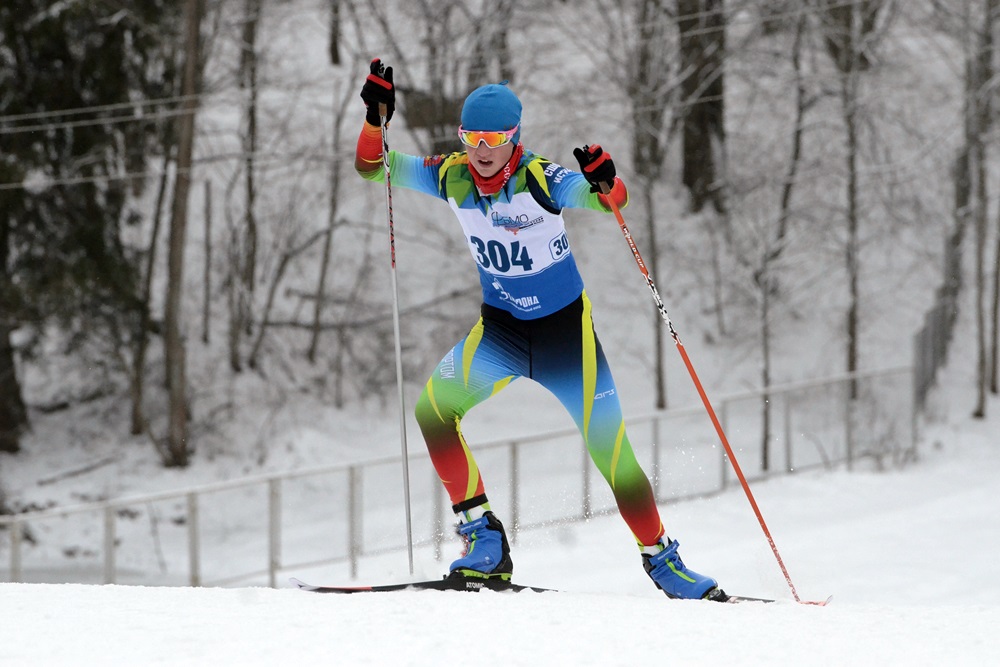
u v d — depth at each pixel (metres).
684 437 49.75
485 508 14.21
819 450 52.69
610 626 9.92
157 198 71.62
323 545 44.50
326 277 77.12
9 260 63.31
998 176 78.75
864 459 55.06
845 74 65.06
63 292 61.06
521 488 45.94
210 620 9.80
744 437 50.69
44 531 55.91
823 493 47.97
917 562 36.91
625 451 14.32
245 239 73.50
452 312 75.75
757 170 75.38
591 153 12.77
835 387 53.88
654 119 75.12
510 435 65.44
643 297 74.75
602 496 45.69
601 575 36.56
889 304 75.19
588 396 14.18
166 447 64.88
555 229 13.62
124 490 60.81
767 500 46.81
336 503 52.34
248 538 49.34
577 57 84.25
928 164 75.06
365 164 14.67
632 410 68.44
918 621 10.70
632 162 76.75
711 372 71.69
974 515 43.91
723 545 39.72
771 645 9.34
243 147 72.88
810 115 77.19
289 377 71.88
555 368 14.16
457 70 73.56
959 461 55.03
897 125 78.06
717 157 78.56
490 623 9.84
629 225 75.50
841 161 74.25
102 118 62.84
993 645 9.49
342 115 72.88
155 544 50.56
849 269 66.69
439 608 10.60
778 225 70.81
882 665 8.76
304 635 9.21
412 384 71.94
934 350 67.56
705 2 74.38
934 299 75.25
